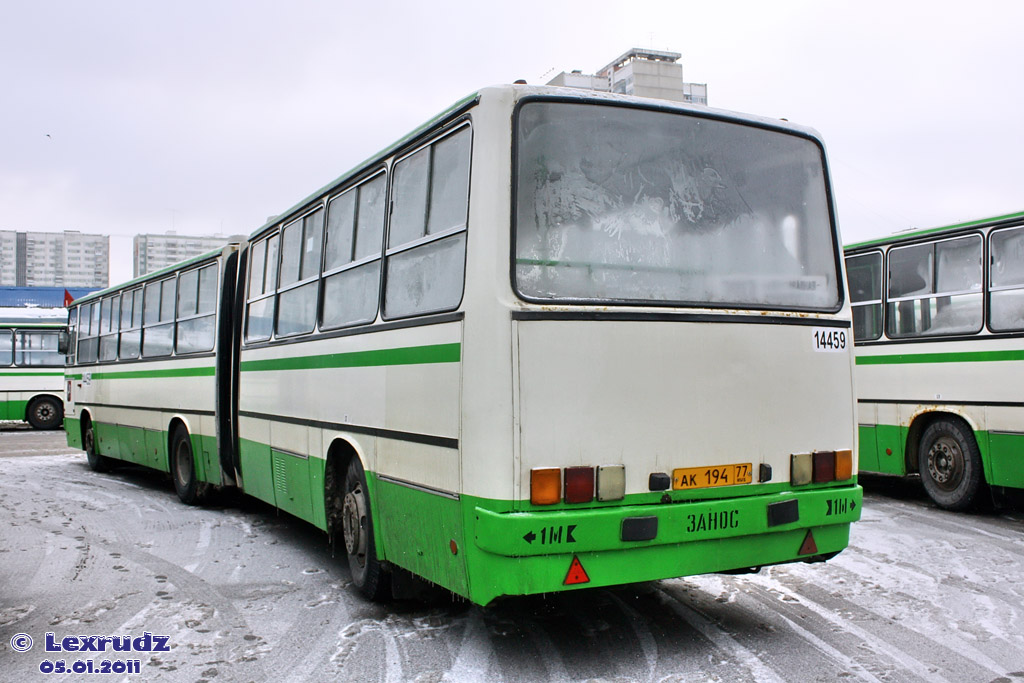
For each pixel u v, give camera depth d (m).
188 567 6.73
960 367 8.60
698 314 4.50
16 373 22.27
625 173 4.54
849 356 5.06
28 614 5.55
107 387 12.55
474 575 4.16
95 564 6.84
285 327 7.21
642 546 4.16
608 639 4.85
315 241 6.64
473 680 4.27
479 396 4.11
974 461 8.48
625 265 4.42
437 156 4.83
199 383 9.27
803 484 4.73
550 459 4.06
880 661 4.46
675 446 4.35
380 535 5.33
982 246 8.47
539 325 4.11
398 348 5.04
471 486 4.14
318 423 6.32
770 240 4.92
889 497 9.78
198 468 9.31
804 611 5.32
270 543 7.63
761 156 5.00
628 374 4.27
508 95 4.31
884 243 9.59
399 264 5.15
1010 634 4.89
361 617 5.36
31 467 13.84
